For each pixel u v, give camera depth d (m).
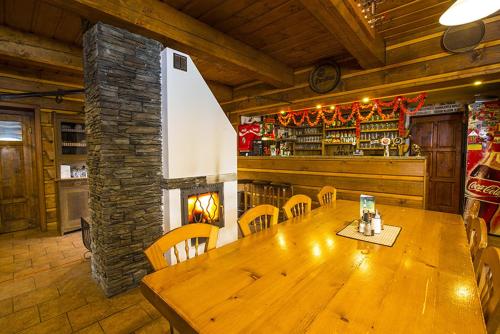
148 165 2.31
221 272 1.11
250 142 5.15
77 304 2.00
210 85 4.61
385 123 5.25
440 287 0.98
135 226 2.23
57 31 2.69
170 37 2.26
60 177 4.02
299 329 0.75
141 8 2.03
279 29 2.69
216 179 2.84
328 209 2.28
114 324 1.78
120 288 2.14
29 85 3.65
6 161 3.80
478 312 0.83
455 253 1.30
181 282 1.03
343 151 5.93
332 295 0.93
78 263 2.78
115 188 2.10
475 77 2.66
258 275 1.08
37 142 3.84
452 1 2.24
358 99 3.54
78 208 3.90
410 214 2.11
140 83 2.23
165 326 1.76
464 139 4.42
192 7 2.28
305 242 1.46
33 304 2.00
